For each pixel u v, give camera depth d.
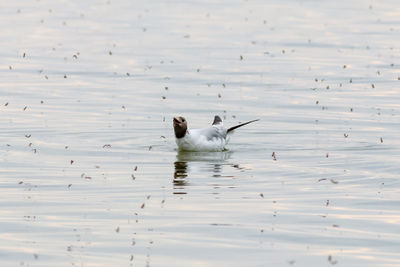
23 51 36.84
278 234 14.57
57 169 19.28
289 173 19.03
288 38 40.56
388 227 14.98
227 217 15.55
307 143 22.42
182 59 35.34
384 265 13.13
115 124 24.58
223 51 37.22
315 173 19.03
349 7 51.59
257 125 24.75
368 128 24.17
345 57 35.94
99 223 15.16
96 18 46.47
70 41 39.41
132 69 33.31
